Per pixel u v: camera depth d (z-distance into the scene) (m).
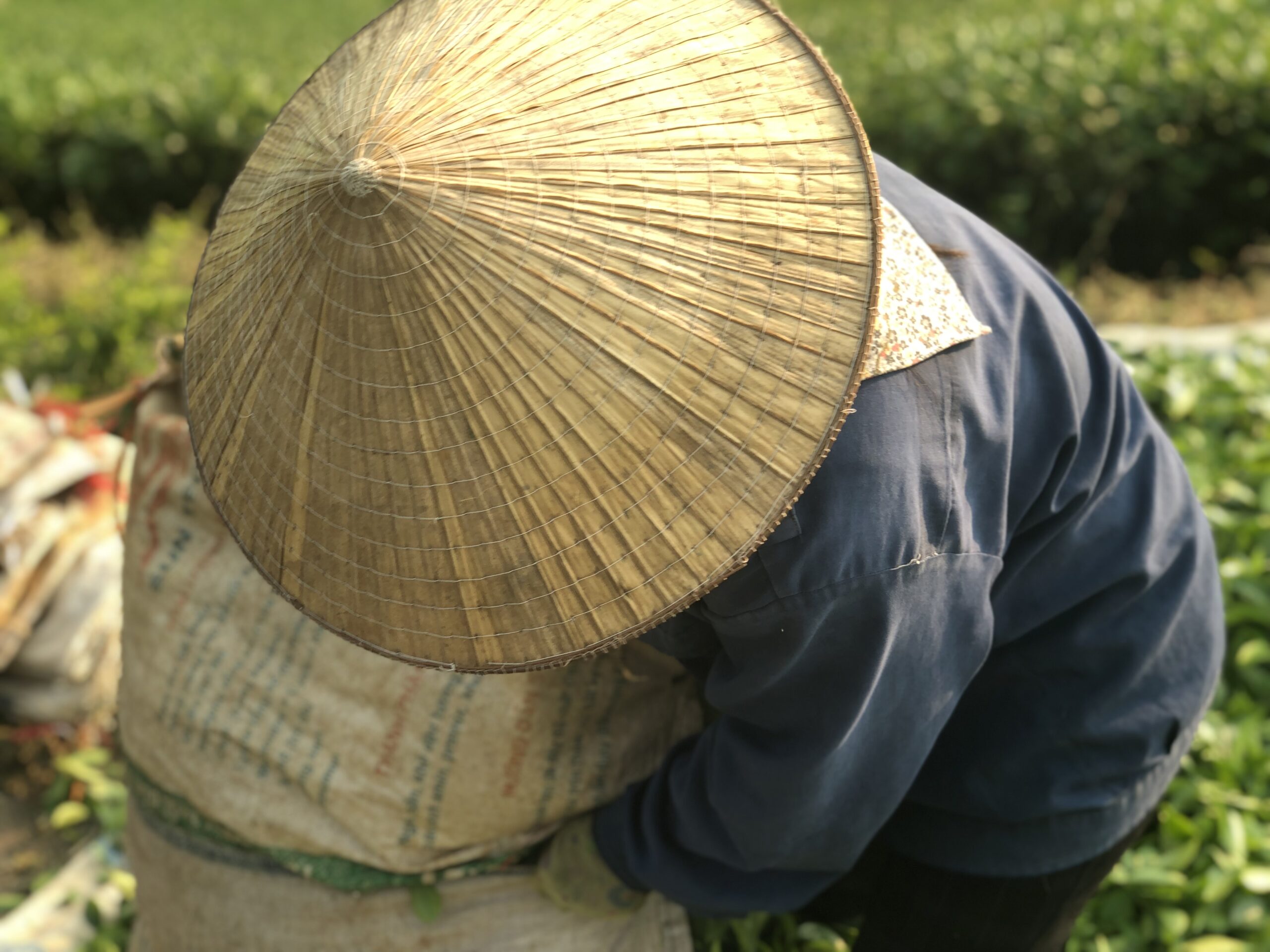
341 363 0.94
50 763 2.48
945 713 1.20
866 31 6.45
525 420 0.92
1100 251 5.04
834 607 1.02
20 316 3.81
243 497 1.02
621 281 0.92
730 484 0.93
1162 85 4.78
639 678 1.48
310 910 1.54
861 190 0.95
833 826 1.27
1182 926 1.79
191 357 1.08
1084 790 1.36
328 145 0.96
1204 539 1.40
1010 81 5.00
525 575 0.95
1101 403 1.25
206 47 6.70
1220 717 2.04
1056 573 1.27
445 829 1.50
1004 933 1.43
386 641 1.00
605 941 1.57
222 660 1.55
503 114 0.93
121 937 1.95
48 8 8.32
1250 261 4.92
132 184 5.49
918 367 1.05
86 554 2.39
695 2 1.01
